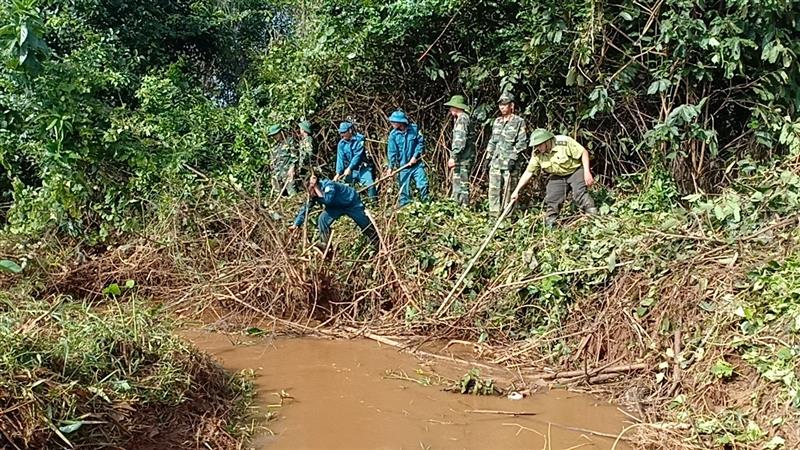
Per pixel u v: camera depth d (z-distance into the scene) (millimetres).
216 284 7086
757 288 4840
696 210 5980
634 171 9250
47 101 7781
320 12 10891
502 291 6301
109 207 8453
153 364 4543
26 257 7344
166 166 8617
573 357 5594
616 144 9383
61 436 3525
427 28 10156
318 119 11438
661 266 5512
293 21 17750
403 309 6719
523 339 6082
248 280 7051
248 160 10539
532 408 4840
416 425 4531
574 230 6816
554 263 6195
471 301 6453
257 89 12922
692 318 5031
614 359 5398
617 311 5527
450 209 8016
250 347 6172
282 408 4785
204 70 16844
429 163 10648
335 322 6777
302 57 11070
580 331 5703
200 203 7996
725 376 4488
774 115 7789
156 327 4969
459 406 4863
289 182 9570
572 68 8375
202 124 10891
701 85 8461
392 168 9391
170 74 12484
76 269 7602
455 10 9781
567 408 4840
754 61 8055
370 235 7297
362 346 6227
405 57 10742
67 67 8047
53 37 11875
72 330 4402
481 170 10211
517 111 9930
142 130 9023
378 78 11156
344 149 9977
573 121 9375
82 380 4016
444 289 6641
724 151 8672
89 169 8336
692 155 8469
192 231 7871
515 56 9391
